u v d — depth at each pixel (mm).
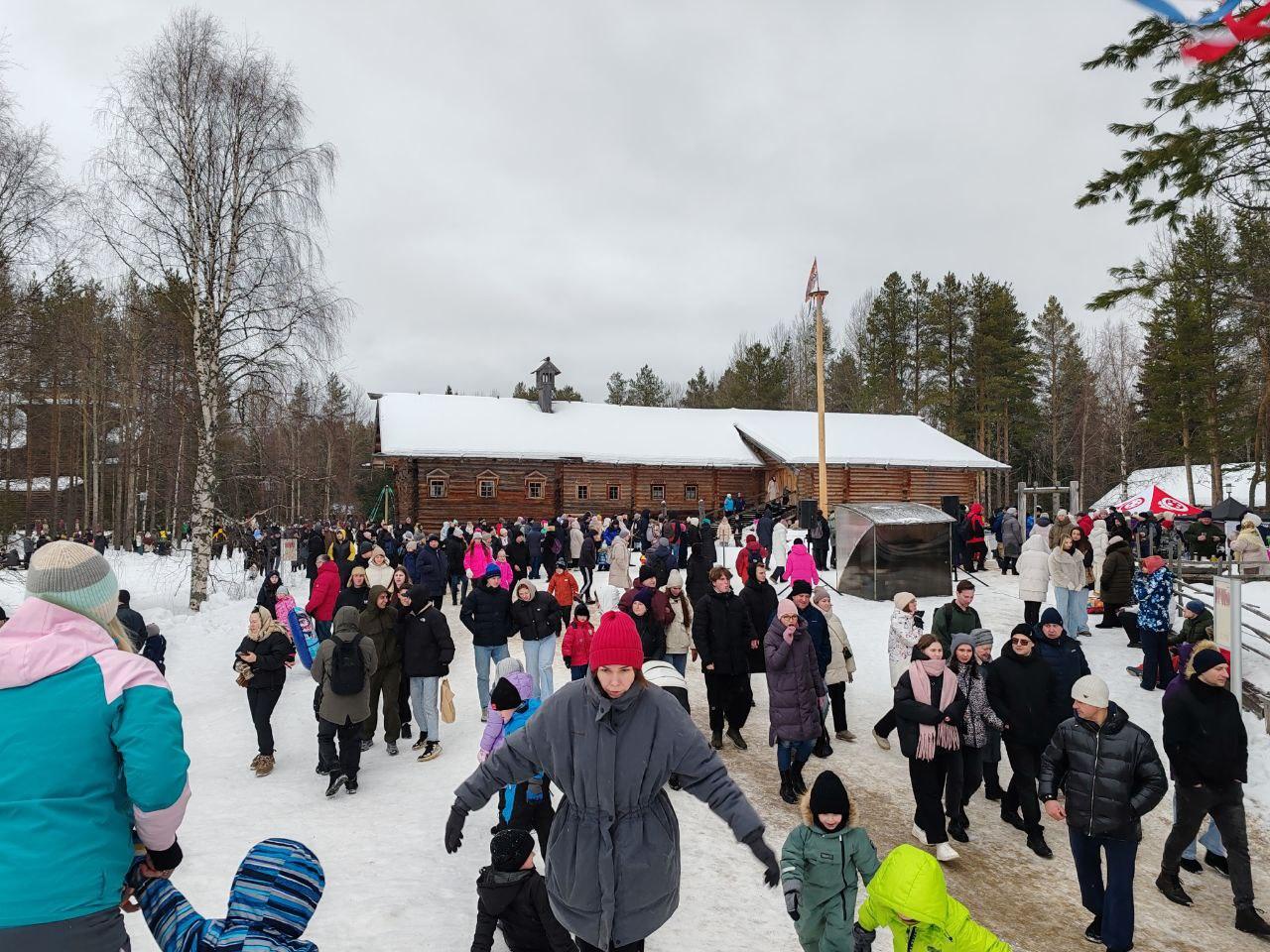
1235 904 6090
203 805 7281
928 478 40625
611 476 37938
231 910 2141
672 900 2855
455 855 6129
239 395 19375
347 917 4965
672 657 9766
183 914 2109
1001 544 22141
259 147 19078
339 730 7594
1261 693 10070
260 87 19172
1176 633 12977
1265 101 10539
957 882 6402
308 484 57094
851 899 4344
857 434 41844
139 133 17953
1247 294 15477
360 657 7734
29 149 19156
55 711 1916
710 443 39938
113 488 49125
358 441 61062
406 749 9125
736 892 5758
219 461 22969
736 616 8969
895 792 8281
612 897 2746
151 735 1963
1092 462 56219
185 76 18453
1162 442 44188
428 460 35188
